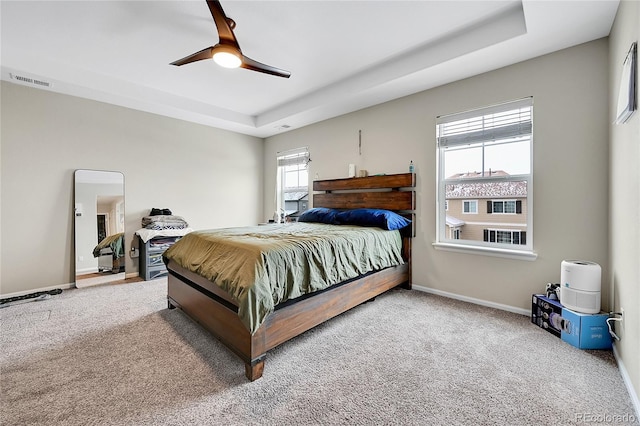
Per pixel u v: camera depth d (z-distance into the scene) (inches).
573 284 82.6
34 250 130.0
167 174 171.8
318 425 53.6
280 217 211.0
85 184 142.6
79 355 77.3
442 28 96.4
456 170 126.0
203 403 59.4
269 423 54.1
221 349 81.0
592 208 90.8
